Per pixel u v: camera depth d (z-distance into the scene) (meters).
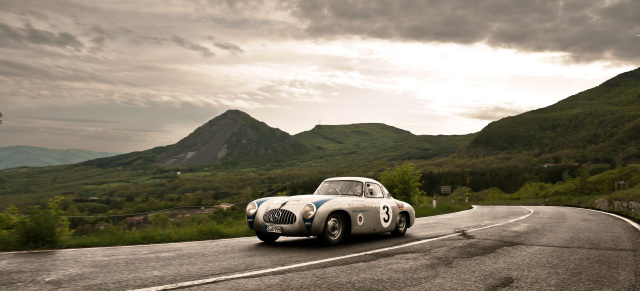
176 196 144.75
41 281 4.18
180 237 8.62
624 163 193.25
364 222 8.02
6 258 5.65
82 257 5.79
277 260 5.65
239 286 4.07
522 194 88.56
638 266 5.63
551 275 4.98
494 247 7.27
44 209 7.20
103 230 8.87
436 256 6.20
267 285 4.14
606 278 4.86
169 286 4.00
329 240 7.32
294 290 3.96
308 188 120.88
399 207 9.16
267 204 7.75
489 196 93.38
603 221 14.33
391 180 36.16
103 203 117.31
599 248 7.30
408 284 4.36
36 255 5.96
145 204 99.56
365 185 8.68
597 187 68.38
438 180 161.62
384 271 5.01
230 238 8.85
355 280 4.48
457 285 4.38
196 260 5.60
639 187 30.91
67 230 7.81
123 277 4.41
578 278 4.84
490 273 5.03
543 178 155.00
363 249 6.87
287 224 7.21
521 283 4.54
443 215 18.67
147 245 7.36
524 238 8.66
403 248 7.04
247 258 5.81
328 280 4.45
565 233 9.83
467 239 8.42
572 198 51.19
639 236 9.41
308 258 5.86
